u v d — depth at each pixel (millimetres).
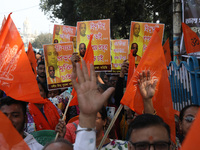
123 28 17109
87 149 1539
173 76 6578
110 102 4289
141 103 2467
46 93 4215
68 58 5191
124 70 4492
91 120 1566
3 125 1836
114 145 2740
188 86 5426
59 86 5141
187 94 5477
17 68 2758
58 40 7781
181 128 2844
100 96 1574
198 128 921
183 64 5652
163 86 2508
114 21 16266
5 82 2736
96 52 4934
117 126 4184
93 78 1611
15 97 2709
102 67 4906
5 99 2414
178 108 6234
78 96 1578
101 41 4922
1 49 2795
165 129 1724
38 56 10312
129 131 1797
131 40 5246
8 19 2816
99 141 2773
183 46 7609
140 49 5234
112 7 14812
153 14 15219
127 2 15148
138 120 1763
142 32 5223
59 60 5184
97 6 15031
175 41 8297
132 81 2496
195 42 5660
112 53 6492
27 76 2748
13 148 1834
